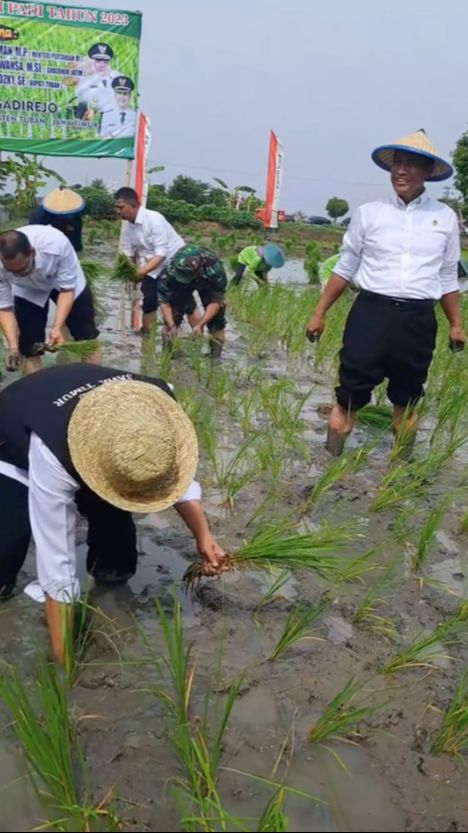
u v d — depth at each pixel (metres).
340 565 3.78
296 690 2.92
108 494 2.56
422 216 4.97
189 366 7.57
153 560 3.77
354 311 5.14
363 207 5.09
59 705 2.47
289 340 8.68
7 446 3.06
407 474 4.96
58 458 2.72
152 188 39.72
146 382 3.02
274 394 6.29
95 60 12.21
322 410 6.41
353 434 5.86
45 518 2.78
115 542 3.46
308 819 2.35
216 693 2.87
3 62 11.95
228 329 10.04
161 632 3.21
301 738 2.68
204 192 45.16
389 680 3.02
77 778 2.45
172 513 4.27
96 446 2.58
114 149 12.69
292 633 3.10
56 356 7.41
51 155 12.50
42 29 11.91
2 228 17.22
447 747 2.67
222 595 3.50
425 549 3.88
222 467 4.84
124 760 2.53
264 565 3.59
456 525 4.40
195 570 3.31
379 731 2.74
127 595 3.46
